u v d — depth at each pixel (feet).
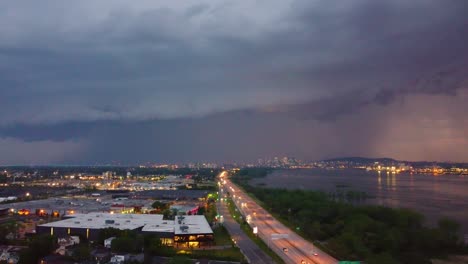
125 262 536.83
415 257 619.67
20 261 550.36
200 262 558.56
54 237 638.53
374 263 564.30
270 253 618.85
